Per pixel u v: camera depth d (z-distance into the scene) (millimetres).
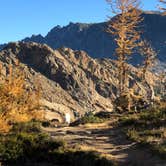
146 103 48188
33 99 33312
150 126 25016
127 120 27891
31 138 18141
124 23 46875
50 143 18234
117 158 17922
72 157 16891
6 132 20219
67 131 26500
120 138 22828
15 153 16906
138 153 18438
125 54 47281
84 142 21797
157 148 17922
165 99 44156
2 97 24406
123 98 46188
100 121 34719
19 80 26891
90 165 16375
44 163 16766
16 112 26484
